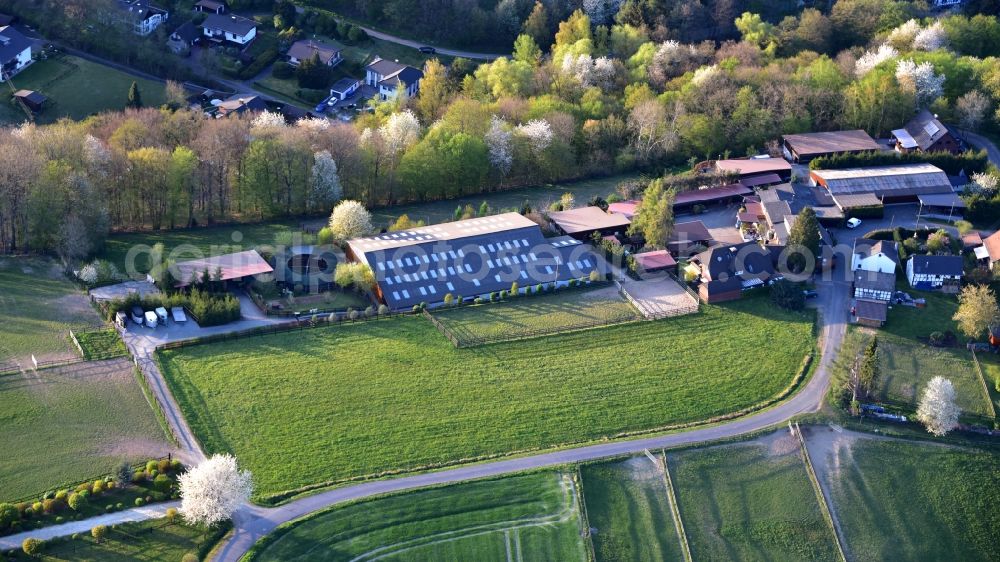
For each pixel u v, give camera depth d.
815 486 161.50
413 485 154.00
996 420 173.88
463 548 146.25
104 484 146.25
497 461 159.75
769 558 152.00
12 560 136.25
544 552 146.88
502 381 174.88
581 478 157.75
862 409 173.75
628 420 169.62
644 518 154.38
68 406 160.50
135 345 175.25
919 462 166.88
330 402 167.25
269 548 142.50
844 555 153.25
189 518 141.50
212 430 159.88
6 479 146.75
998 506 162.62
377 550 144.75
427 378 174.12
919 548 156.12
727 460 164.12
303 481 153.12
